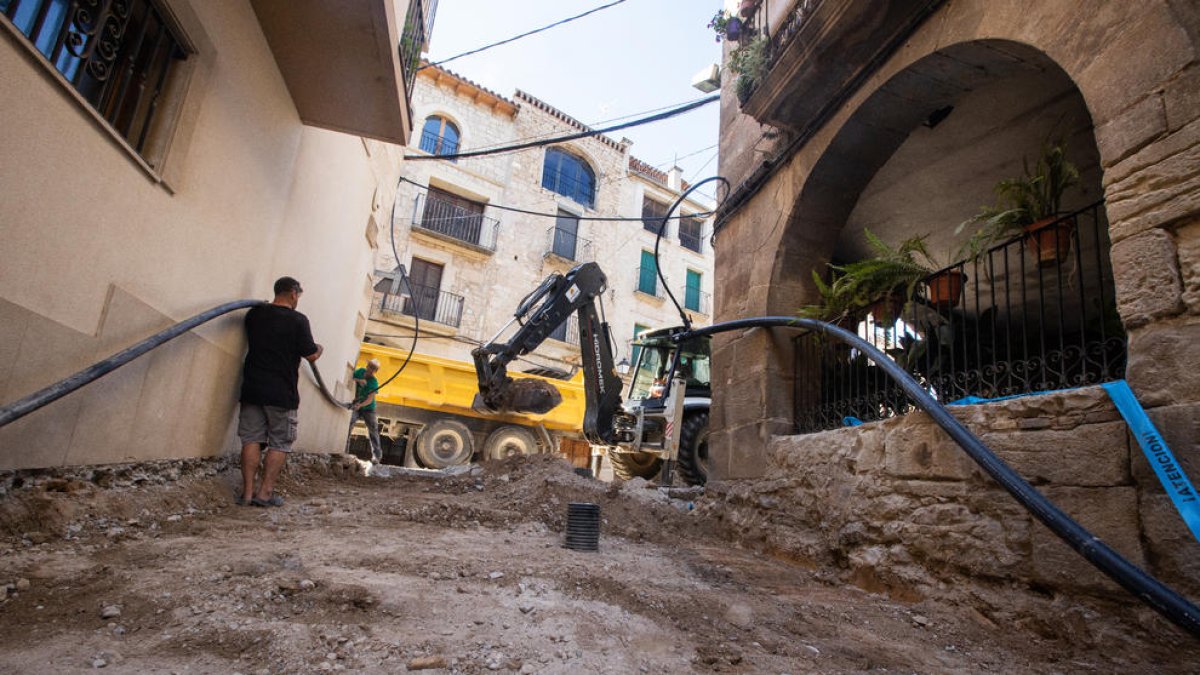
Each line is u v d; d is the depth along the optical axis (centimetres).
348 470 700
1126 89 242
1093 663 218
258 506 402
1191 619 168
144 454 329
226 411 431
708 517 535
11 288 216
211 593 201
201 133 344
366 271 905
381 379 1074
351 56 444
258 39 410
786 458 457
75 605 185
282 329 423
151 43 304
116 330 286
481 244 1995
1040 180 314
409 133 562
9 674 138
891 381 392
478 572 268
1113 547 226
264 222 464
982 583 277
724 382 578
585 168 2334
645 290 2356
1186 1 224
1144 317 224
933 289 379
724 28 591
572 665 175
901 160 554
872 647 228
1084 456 240
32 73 214
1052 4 287
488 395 661
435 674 160
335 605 204
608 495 543
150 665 150
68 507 256
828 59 439
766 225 542
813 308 472
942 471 306
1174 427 210
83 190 249
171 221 325
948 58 374
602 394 696
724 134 681
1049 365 282
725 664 191
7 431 228
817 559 388
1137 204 232
